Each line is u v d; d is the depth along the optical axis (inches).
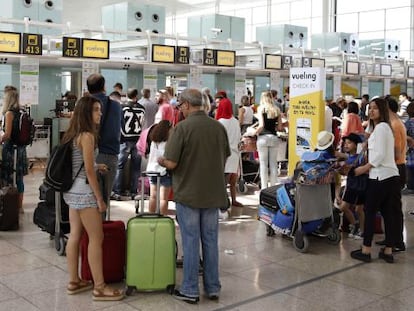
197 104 153.1
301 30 605.0
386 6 866.8
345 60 574.9
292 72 288.0
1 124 281.4
